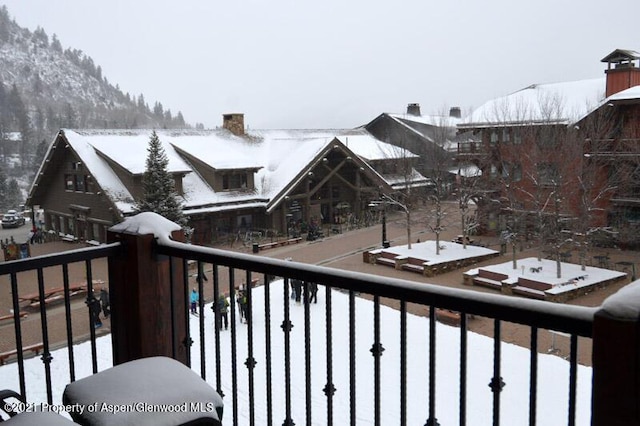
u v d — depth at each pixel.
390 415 9.77
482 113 35.50
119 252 3.58
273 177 37.66
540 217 26.62
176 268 3.68
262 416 9.52
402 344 2.30
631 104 28.22
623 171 27.91
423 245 30.78
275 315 15.92
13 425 2.03
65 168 36.38
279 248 32.66
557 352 13.01
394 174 43.91
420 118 55.44
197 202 32.97
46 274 26.97
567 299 21.06
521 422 9.23
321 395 10.52
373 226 39.72
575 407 1.75
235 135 42.47
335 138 37.78
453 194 39.47
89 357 13.46
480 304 1.96
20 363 3.11
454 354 12.57
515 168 33.25
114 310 3.74
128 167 31.33
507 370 11.65
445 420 9.48
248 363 3.22
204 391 2.43
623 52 33.00
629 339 1.46
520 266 25.38
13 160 105.06
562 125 30.50
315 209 39.44
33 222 39.69
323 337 13.80
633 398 1.46
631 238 28.45
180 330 3.67
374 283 2.32
